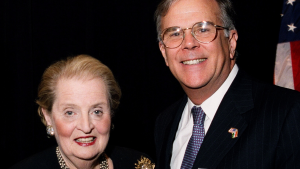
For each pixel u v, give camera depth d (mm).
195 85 1777
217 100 1829
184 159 1829
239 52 4016
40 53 3871
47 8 3938
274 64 3691
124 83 4516
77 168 1742
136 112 4578
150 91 4648
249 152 1578
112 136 4516
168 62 1907
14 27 3703
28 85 3725
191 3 1804
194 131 1854
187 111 2027
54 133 1720
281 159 1523
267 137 1562
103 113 1683
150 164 1939
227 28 1837
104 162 1854
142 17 4578
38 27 3867
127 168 1907
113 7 4465
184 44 1774
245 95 1739
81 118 1623
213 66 1767
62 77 1636
